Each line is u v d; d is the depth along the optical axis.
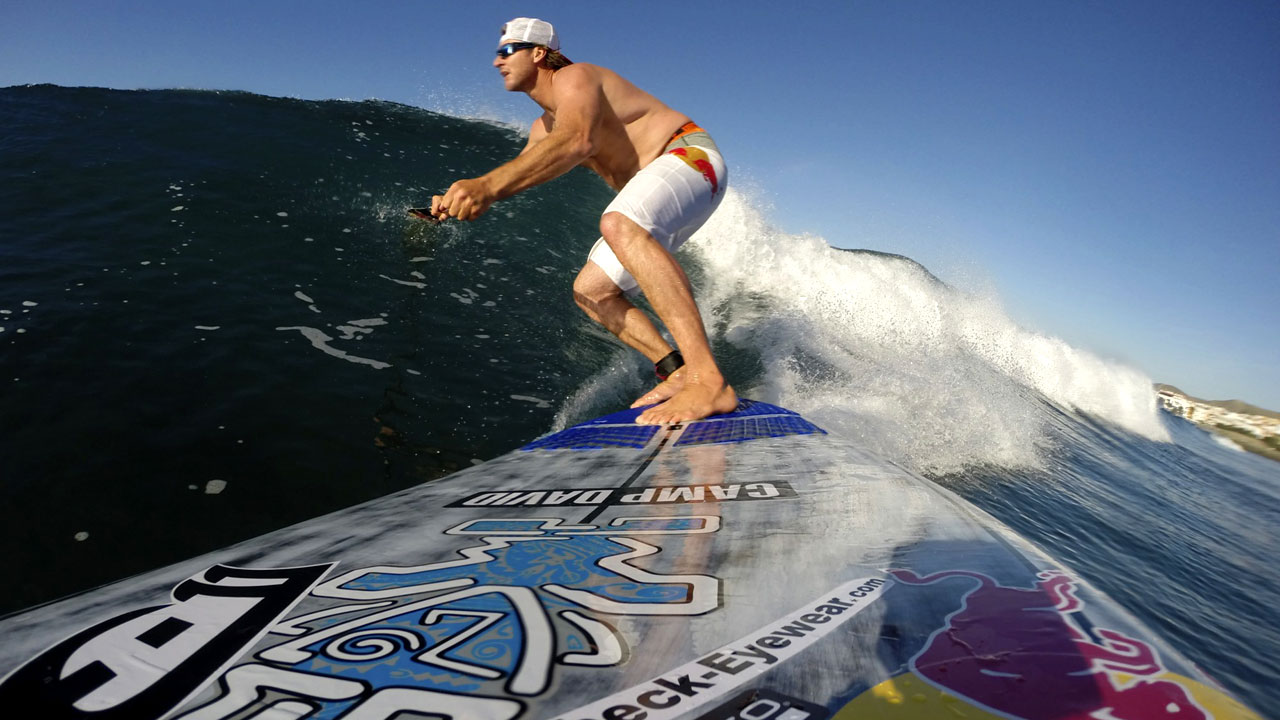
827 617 0.66
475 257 4.88
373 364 3.28
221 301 3.48
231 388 2.83
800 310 6.48
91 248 3.73
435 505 1.30
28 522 2.01
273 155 5.72
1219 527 5.16
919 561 0.81
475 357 3.60
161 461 2.36
